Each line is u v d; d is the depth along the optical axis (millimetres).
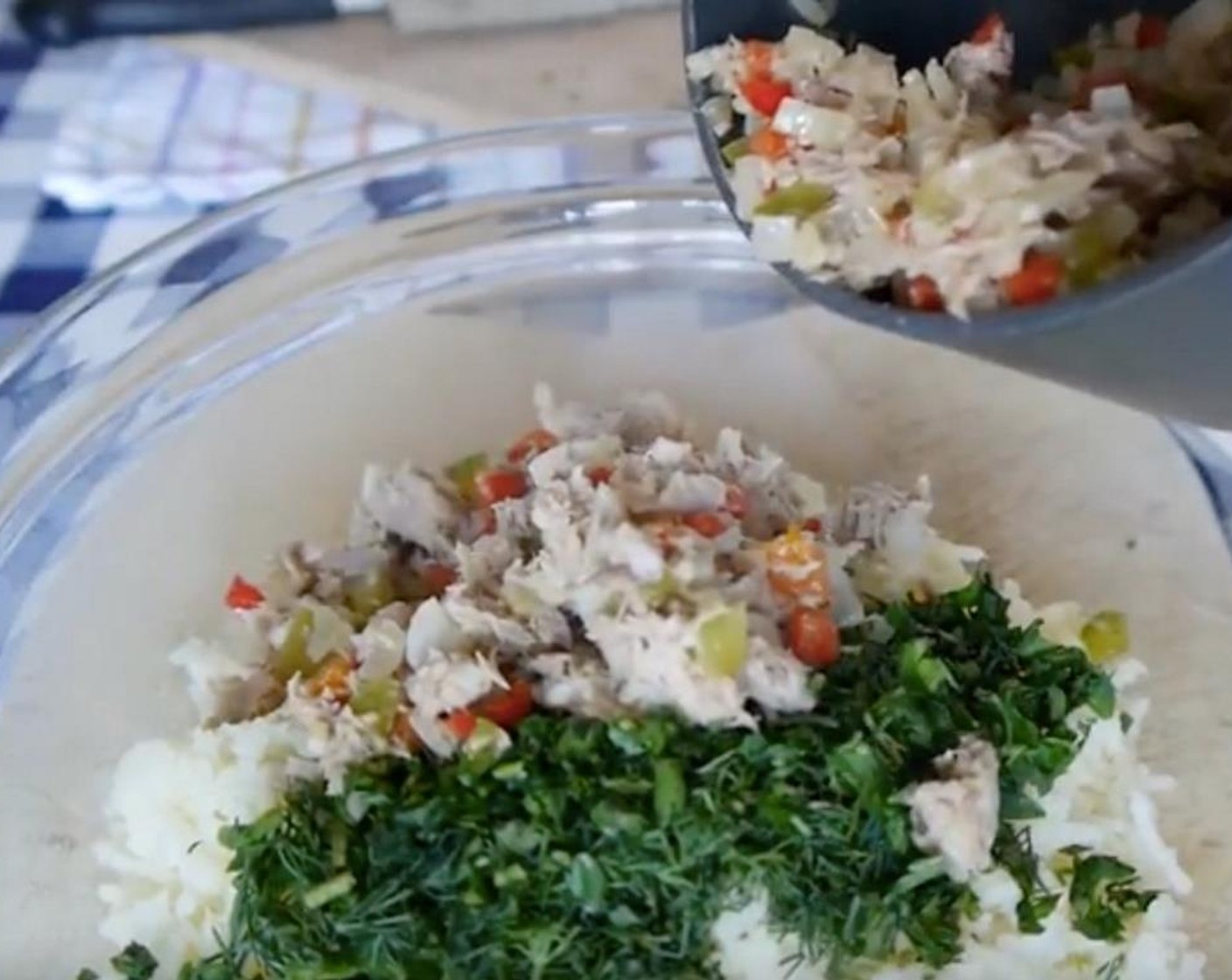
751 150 366
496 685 391
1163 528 457
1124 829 401
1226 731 420
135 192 555
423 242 512
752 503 422
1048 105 371
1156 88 359
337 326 505
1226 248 313
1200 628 438
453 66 593
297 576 432
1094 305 320
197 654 428
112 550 459
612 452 427
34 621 446
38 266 538
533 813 375
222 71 602
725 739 381
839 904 377
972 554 435
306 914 376
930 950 381
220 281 497
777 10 379
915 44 386
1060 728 393
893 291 352
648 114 519
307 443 479
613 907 375
